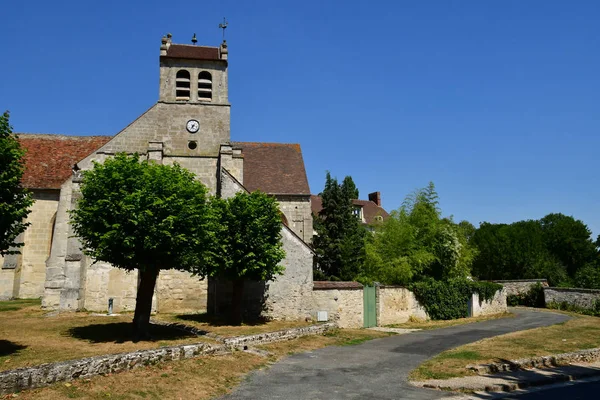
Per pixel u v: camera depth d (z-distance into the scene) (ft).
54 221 88.94
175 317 68.64
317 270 105.70
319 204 163.32
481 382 39.34
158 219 44.83
